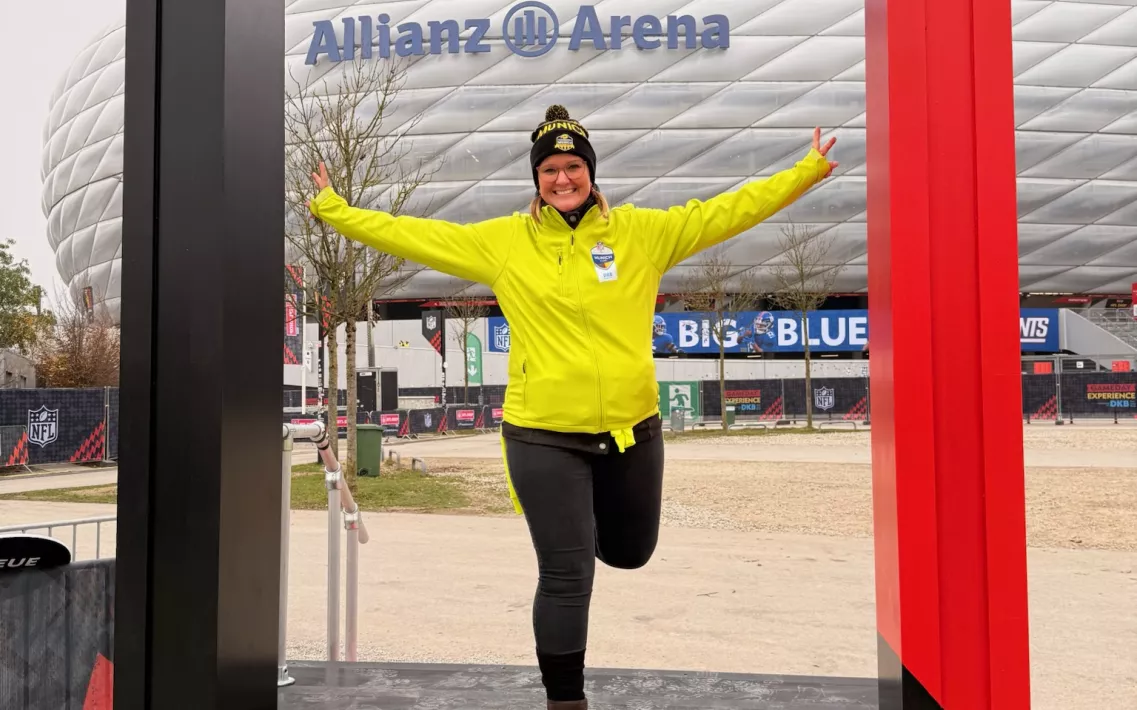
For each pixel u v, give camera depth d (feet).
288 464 9.85
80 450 59.36
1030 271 140.67
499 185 132.36
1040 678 12.12
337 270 43.24
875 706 8.06
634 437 7.47
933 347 4.94
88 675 7.54
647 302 7.70
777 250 134.31
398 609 16.69
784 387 103.14
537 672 9.32
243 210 5.08
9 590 7.11
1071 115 132.46
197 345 4.90
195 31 4.93
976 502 4.93
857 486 38.91
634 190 134.51
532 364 7.41
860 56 131.95
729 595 17.70
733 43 132.16
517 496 7.45
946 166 4.96
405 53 130.41
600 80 132.46
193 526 4.86
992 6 4.94
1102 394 95.86
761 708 8.02
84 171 150.92
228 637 4.91
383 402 101.91
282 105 5.52
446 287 135.95
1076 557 21.91
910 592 4.88
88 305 112.47
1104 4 131.85
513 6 131.54
